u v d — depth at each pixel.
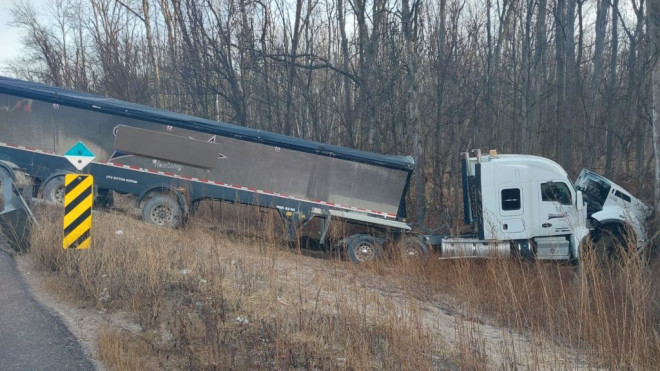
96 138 14.13
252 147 14.48
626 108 25.50
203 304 7.54
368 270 12.84
